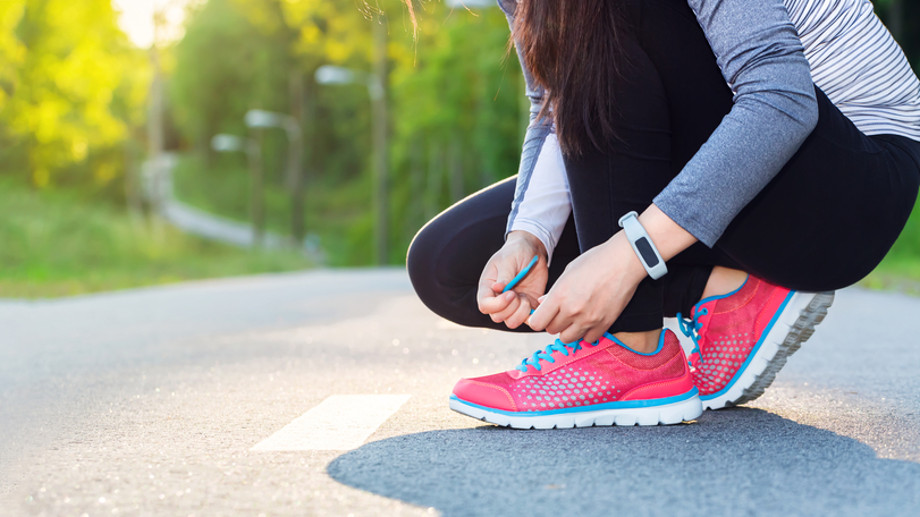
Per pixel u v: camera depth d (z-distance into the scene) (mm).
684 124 1643
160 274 20562
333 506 1249
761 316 1854
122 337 4512
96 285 12609
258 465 1523
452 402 1864
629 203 1634
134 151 43906
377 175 28812
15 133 22906
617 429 1767
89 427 1999
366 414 2037
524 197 1915
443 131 29094
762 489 1266
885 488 1260
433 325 4727
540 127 1915
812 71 1737
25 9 21922
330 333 4395
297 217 46094
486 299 1812
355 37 34031
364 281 11352
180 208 61094
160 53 31266
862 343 3451
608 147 1617
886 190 1638
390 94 33562
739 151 1489
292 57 62969
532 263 1828
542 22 1575
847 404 2023
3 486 1436
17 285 11820
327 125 67312
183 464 1551
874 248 1672
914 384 2318
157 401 2357
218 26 64625
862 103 1738
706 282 1890
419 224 39969
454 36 26922
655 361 1794
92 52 22828
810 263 1663
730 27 1510
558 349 1817
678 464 1432
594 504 1211
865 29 1721
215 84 66000
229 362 3246
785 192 1592
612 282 1595
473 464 1479
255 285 10680
